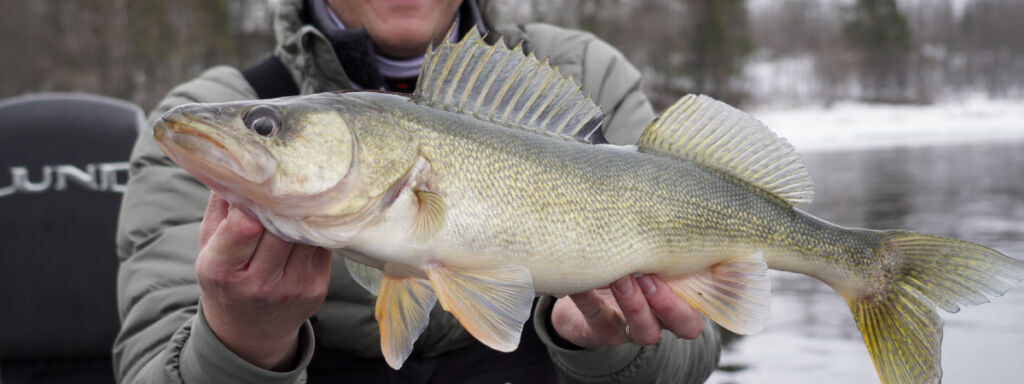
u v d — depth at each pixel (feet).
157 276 2.48
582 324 2.40
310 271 1.91
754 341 4.66
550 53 3.10
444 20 2.99
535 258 1.95
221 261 1.81
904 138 26.96
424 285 1.97
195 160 1.72
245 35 42.80
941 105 60.49
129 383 2.33
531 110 2.03
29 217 3.44
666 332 2.63
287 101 1.80
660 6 48.93
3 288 3.42
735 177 2.24
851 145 23.93
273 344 2.04
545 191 1.96
